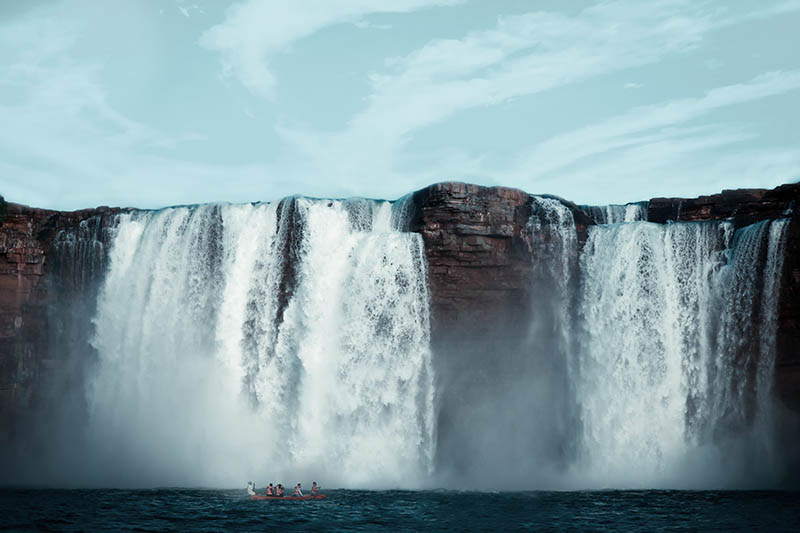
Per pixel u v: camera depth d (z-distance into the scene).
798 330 55.47
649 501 49.84
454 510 47.00
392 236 62.00
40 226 69.38
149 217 68.06
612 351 60.25
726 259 58.50
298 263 63.25
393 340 61.22
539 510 46.91
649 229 60.47
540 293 62.69
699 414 58.09
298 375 61.50
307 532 41.25
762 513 45.59
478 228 61.66
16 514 46.16
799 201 57.97
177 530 41.78
